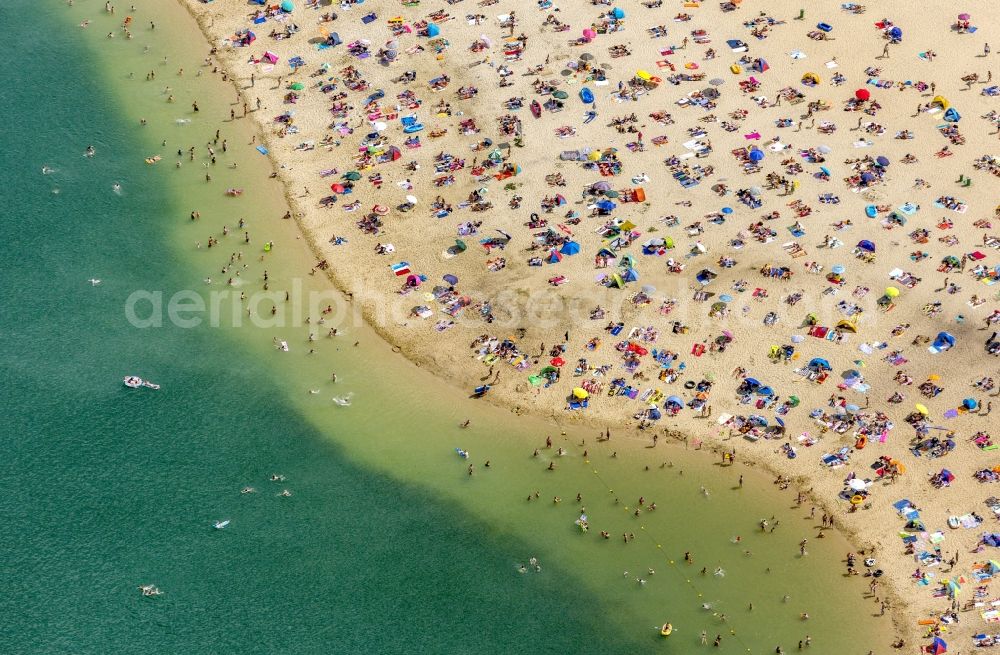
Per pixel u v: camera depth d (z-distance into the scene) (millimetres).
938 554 100688
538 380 114375
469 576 101000
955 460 106938
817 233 126188
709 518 104375
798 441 108875
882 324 117688
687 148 135375
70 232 127938
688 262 123500
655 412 111062
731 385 113062
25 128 139000
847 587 99500
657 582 100312
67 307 120812
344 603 98812
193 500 105688
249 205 131125
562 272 122938
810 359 114688
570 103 140750
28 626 96125
